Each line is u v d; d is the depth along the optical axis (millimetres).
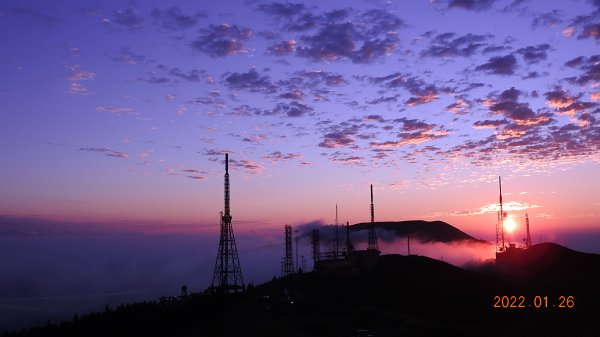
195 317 102500
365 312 105062
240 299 119875
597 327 56500
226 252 127125
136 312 109062
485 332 87688
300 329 90875
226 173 128250
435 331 88500
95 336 94500
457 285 144875
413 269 158750
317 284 145000
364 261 162000
